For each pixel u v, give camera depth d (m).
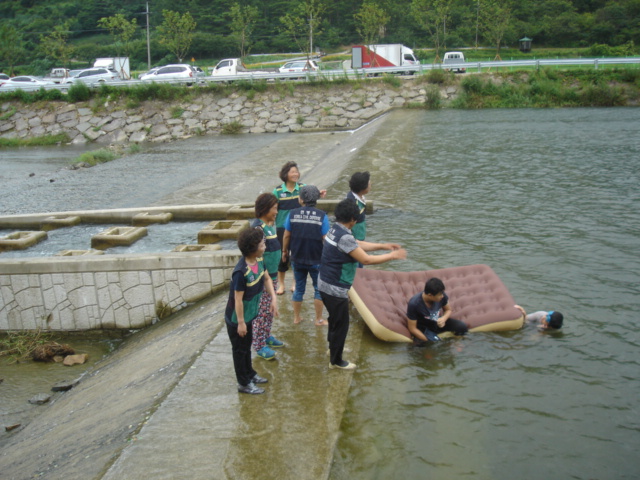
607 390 4.86
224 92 32.09
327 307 5.00
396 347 5.73
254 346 5.51
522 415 4.53
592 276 7.44
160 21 76.56
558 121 23.36
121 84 32.84
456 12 63.88
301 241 5.86
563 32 60.91
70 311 8.30
